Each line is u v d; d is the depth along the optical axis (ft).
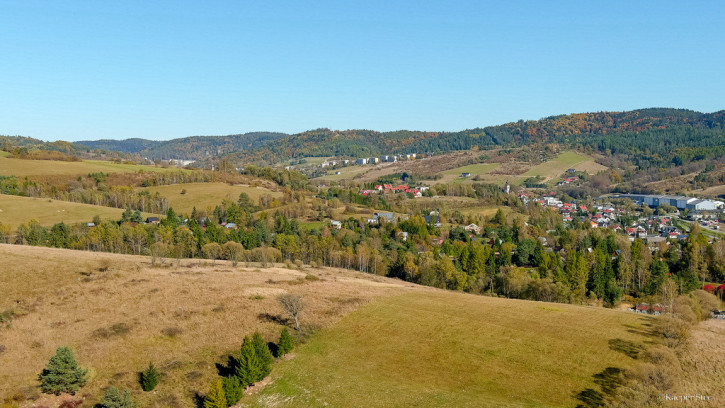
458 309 274.36
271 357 205.26
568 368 199.93
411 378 195.11
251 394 187.21
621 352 212.43
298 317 255.29
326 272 412.57
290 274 359.46
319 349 222.69
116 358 201.16
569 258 463.01
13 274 273.13
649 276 455.63
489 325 246.88
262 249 469.98
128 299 259.80
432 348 221.87
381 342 228.84
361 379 194.18
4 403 165.99
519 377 194.39
